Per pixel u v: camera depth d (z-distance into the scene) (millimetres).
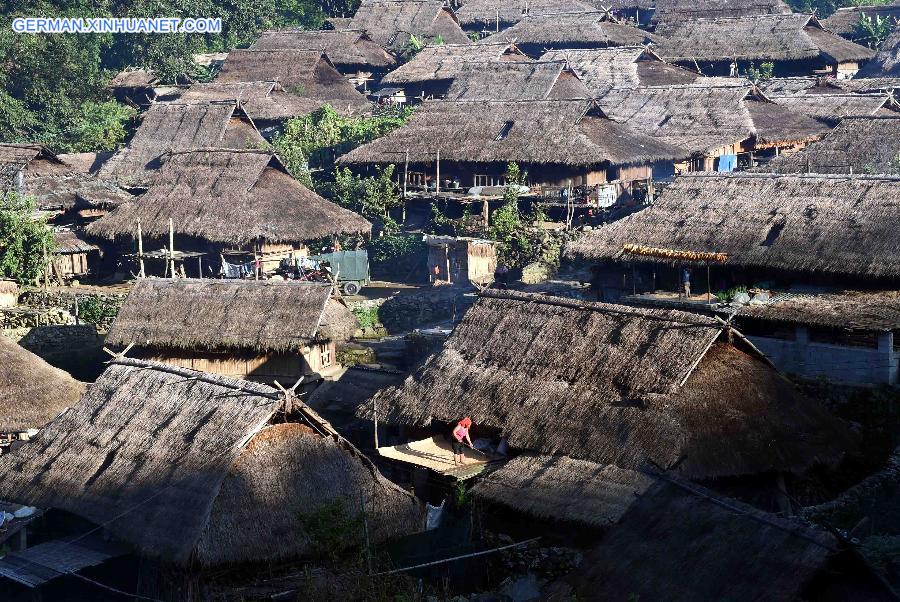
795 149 79750
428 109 77188
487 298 41250
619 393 35625
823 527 27719
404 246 69250
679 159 73312
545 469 34531
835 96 84438
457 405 38125
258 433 33250
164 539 31453
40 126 97250
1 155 73500
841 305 41531
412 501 34562
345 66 107375
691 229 47750
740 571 25234
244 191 65812
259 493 32312
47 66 99250
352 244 70188
